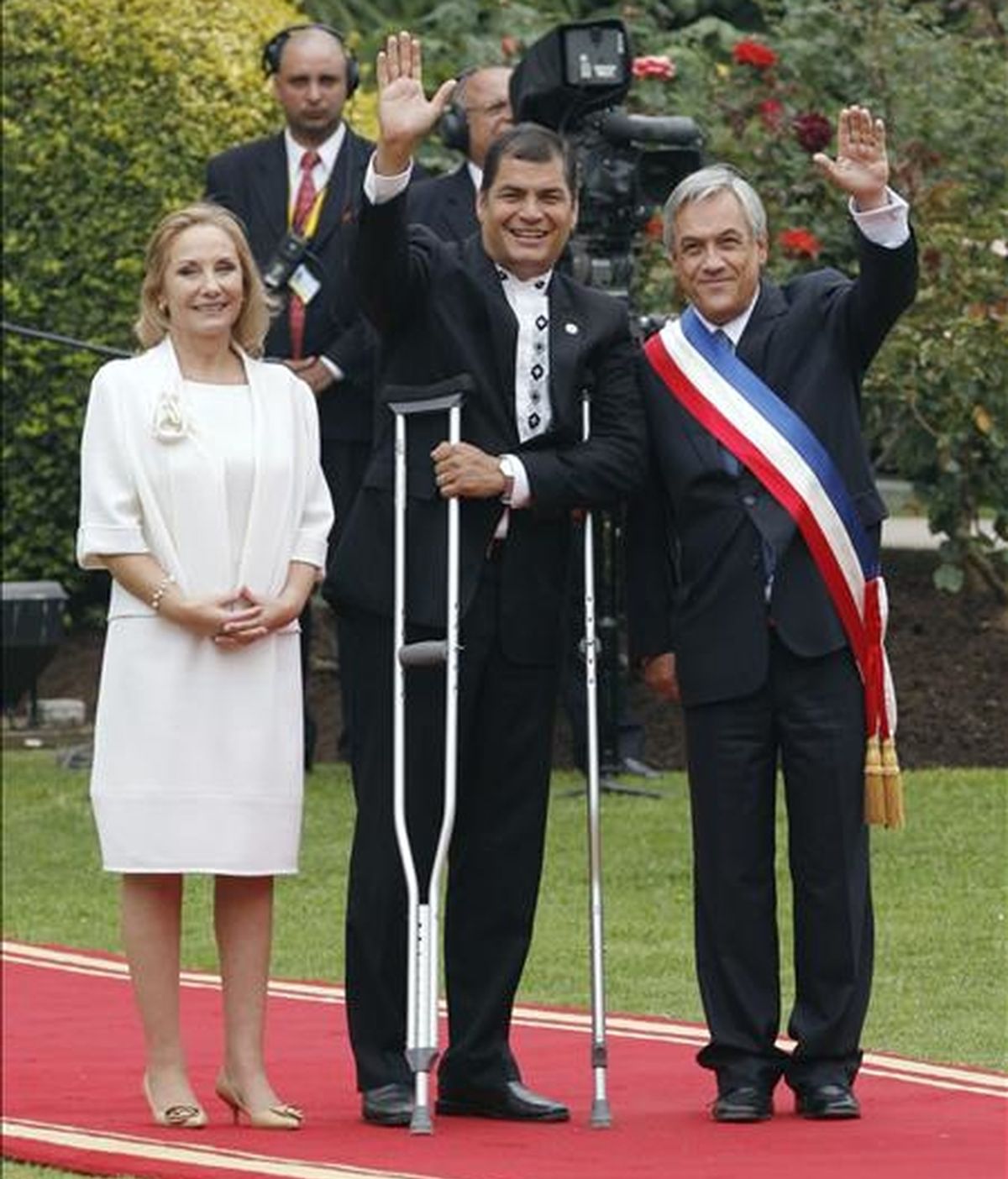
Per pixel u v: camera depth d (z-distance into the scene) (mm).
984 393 27641
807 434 17156
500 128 23547
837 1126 16750
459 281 17375
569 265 24047
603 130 23984
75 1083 19000
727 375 17266
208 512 17438
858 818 17125
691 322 17422
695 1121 17062
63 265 34375
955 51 29000
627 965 22234
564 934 23188
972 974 21031
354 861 17516
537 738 17438
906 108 28438
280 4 35688
